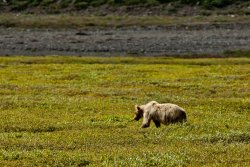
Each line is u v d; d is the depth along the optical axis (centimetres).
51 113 12144
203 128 9550
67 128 10244
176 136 8850
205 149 7819
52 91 16275
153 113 9900
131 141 8588
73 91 16238
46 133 9619
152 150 7756
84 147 8169
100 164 7006
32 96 15075
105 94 15688
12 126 10244
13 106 13112
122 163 6988
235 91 16325
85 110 12725
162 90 16675
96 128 10138
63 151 7825
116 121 11131
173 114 9706
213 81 18962
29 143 8456
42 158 7344
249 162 7050
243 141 8575
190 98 14725
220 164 6981
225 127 9875
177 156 7344
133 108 13088
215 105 13400
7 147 8231
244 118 11356
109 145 8325
